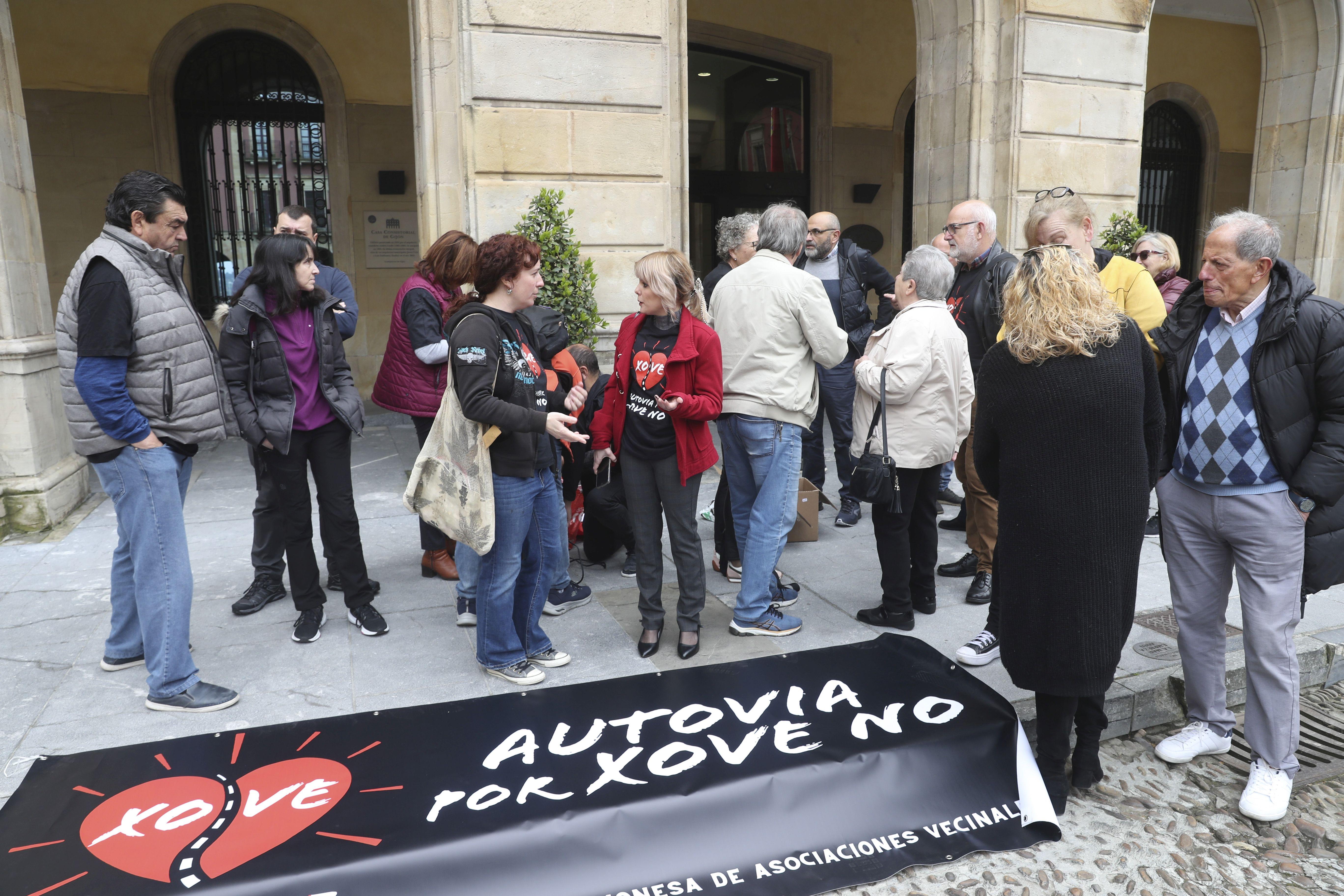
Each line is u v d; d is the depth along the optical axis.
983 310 3.88
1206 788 2.77
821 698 2.92
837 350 3.25
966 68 6.46
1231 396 2.48
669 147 5.62
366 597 3.53
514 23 5.15
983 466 2.54
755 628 3.48
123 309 2.58
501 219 5.31
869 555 4.50
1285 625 2.53
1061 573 2.32
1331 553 2.49
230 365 3.12
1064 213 3.38
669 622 3.65
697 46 10.02
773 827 2.37
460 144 5.20
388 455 6.73
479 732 2.71
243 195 8.98
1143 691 3.09
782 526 3.38
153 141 8.45
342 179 9.00
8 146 4.94
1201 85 12.01
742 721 2.78
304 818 2.29
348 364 3.48
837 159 10.60
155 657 2.84
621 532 4.11
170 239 2.73
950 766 2.60
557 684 3.07
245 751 2.60
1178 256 4.60
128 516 2.76
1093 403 2.25
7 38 4.99
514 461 2.84
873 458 3.24
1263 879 2.36
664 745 2.64
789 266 3.27
